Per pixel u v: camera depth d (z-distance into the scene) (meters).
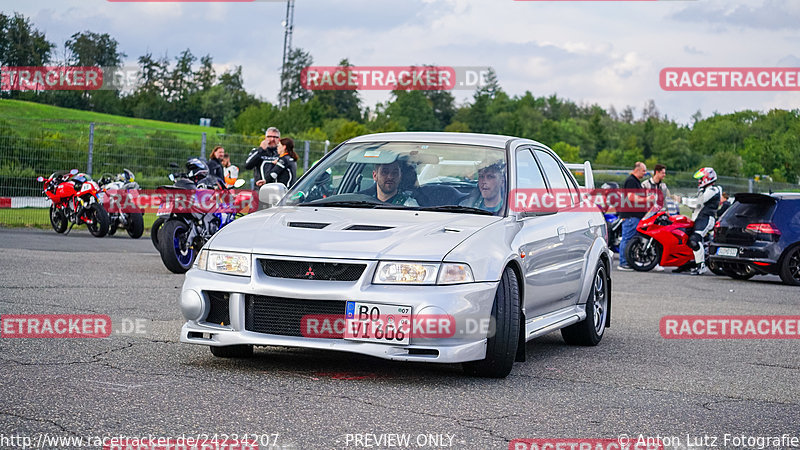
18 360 6.08
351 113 136.88
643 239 18.38
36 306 8.70
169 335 7.46
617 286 14.62
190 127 96.00
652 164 124.56
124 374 5.81
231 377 5.88
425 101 128.00
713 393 6.20
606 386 6.27
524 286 6.64
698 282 16.23
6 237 17.62
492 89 153.62
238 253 6.14
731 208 17.75
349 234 6.19
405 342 5.81
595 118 139.38
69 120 22.61
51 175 20.28
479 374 6.36
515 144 7.61
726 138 116.38
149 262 14.02
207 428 4.57
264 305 6.03
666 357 7.78
